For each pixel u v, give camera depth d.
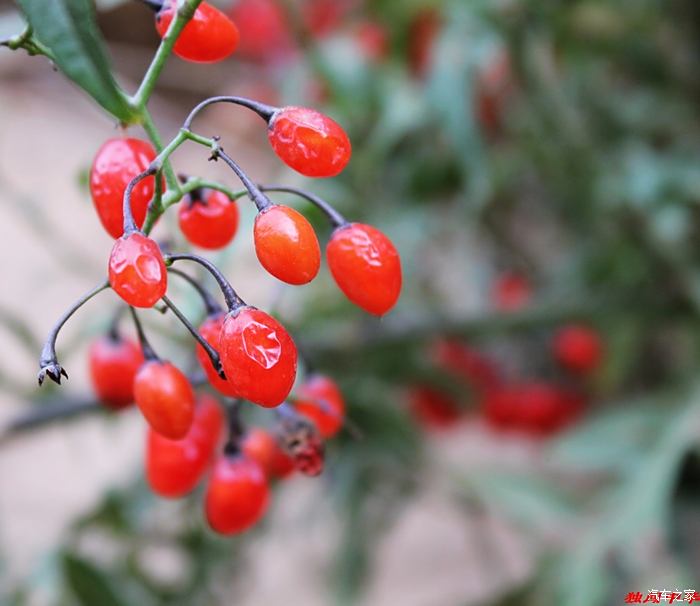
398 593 0.47
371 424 0.35
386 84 0.37
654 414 0.35
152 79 0.20
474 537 0.48
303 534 0.43
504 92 0.38
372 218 0.36
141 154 0.20
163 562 0.43
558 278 0.41
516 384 0.44
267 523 0.37
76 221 0.51
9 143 0.57
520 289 0.44
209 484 0.23
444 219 0.41
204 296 0.21
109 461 0.48
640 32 0.40
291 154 0.20
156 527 0.35
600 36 0.39
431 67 0.35
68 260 0.36
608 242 0.39
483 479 0.36
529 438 0.45
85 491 0.46
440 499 0.48
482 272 0.46
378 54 0.40
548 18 0.35
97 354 0.25
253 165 0.50
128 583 0.33
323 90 0.37
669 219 0.35
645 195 0.34
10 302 0.48
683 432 0.34
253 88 0.45
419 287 0.40
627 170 0.35
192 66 0.51
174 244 0.24
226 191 0.20
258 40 0.43
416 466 0.36
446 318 0.35
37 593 0.33
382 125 0.36
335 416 0.23
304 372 0.24
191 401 0.21
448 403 0.42
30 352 0.31
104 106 0.20
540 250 0.47
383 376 0.37
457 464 0.39
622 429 0.35
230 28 0.21
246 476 0.23
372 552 0.38
